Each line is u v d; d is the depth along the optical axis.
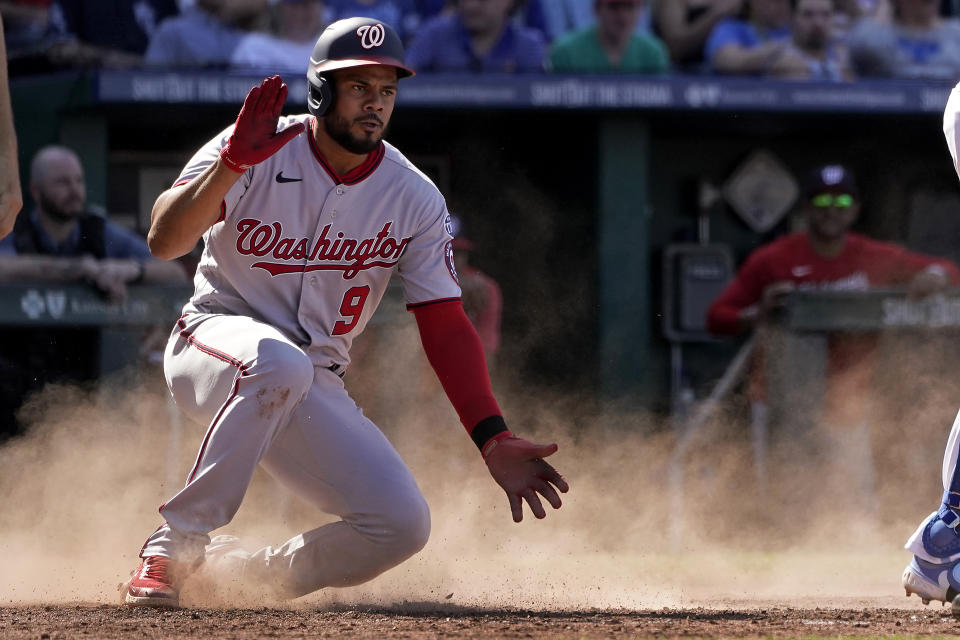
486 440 12.16
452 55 28.77
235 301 12.32
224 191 10.98
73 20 27.30
